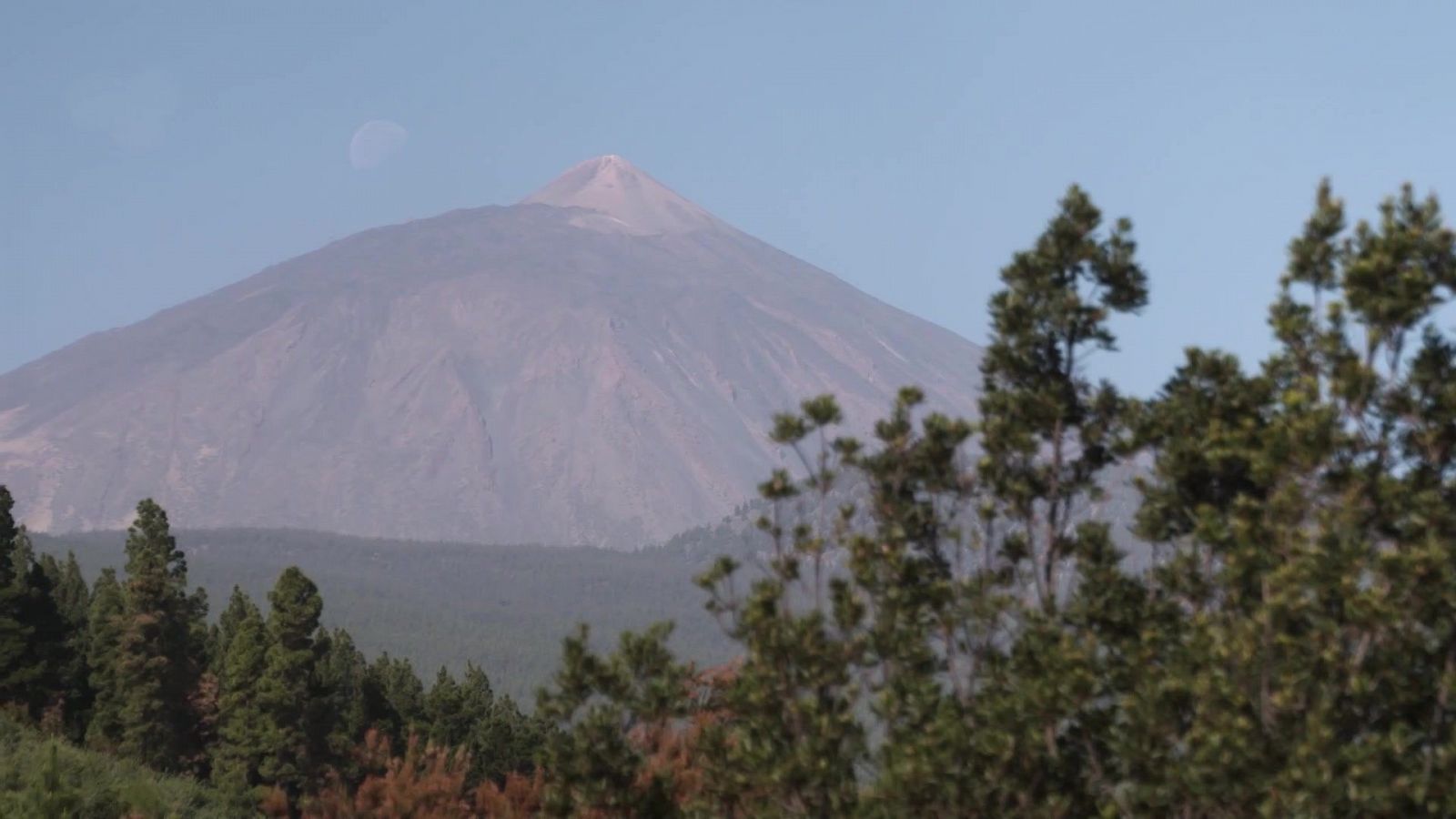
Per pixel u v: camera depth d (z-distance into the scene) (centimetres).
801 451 2398
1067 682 2022
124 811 5797
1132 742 1961
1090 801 2078
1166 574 2178
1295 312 2223
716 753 2262
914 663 2195
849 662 2186
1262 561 2017
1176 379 2339
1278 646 1923
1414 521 1988
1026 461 2350
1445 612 1934
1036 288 2358
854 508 2369
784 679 2175
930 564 2333
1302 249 2208
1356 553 1912
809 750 2088
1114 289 2353
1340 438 2030
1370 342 2084
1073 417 2362
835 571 2362
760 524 2355
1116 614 2177
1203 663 1955
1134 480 2292
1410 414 2058
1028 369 2369
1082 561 2259
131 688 10744
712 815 2292
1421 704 1934
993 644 2261
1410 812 1850
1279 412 2153
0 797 5325
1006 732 2042
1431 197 2136
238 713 9975
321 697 10194
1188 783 1875
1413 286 2039
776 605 2233
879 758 2162
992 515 2322
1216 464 2172
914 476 2378
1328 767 1812
